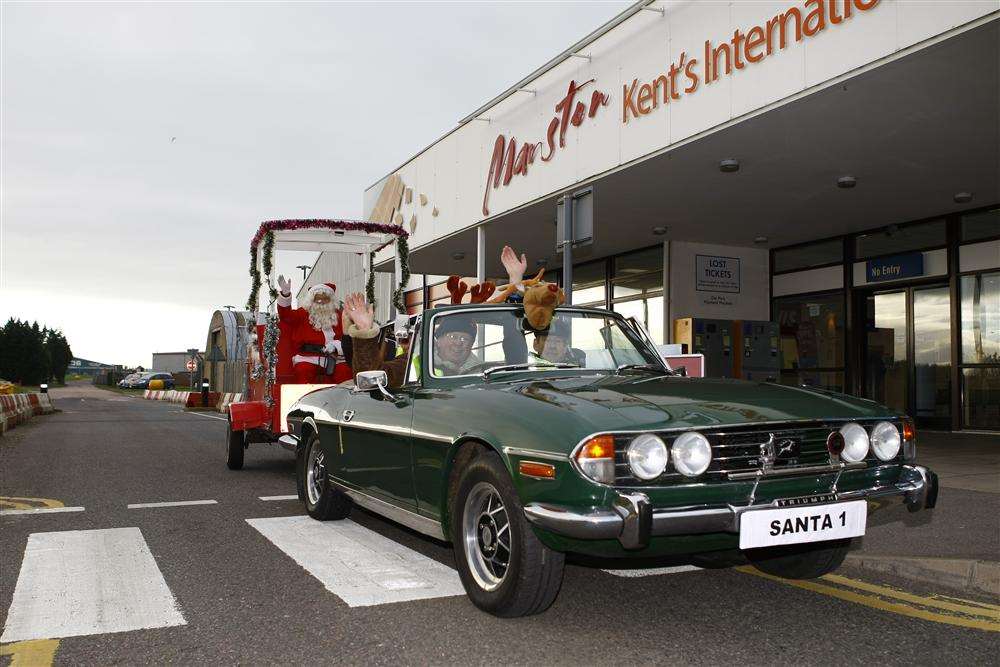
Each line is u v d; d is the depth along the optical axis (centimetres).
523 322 470
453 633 336
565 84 1223
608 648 318
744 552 389
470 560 368
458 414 383
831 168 1087
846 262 1513
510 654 311
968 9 652
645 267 1738
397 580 421
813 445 341
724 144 977
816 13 792
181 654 313
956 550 457
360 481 497
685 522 304
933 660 305
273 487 780
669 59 997
